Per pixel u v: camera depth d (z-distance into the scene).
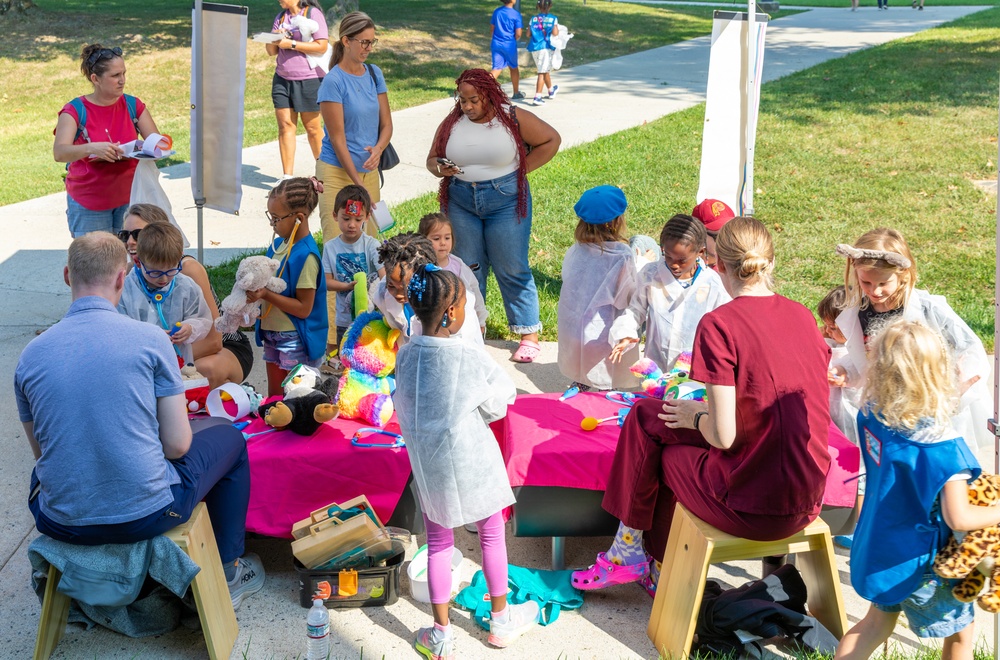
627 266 4.95
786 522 3.26
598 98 15.05
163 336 3.30
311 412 4.07
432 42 19.88
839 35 23.33
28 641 3.64
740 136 5.75
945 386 2.85
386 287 4.15
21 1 21.72
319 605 3.52
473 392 3.41
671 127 12.72
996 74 16.06
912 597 2.99
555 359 6.39
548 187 10.01
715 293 4.74
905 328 2.90
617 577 3.83
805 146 11.55
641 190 9.84
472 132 5.59
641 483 3.65
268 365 5.21
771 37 23.17
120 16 22.92
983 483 2.90
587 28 23.52
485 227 5.94
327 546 3.72
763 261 3.21
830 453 3.81
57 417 3.15
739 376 3.15
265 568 4.16
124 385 3.17
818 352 3.24
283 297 4.92
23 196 10.40
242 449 3.79
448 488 3.40
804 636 3.55
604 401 4.43
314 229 8.98
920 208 9.11
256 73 17.38
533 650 3.61
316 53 9.86
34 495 3.39
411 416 3.43
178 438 3.32
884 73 16.66
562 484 3.88
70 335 3.20
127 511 3.22
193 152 6.45
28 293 7.46
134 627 3.64
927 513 2.88
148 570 3.34
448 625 3.50
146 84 16.70
